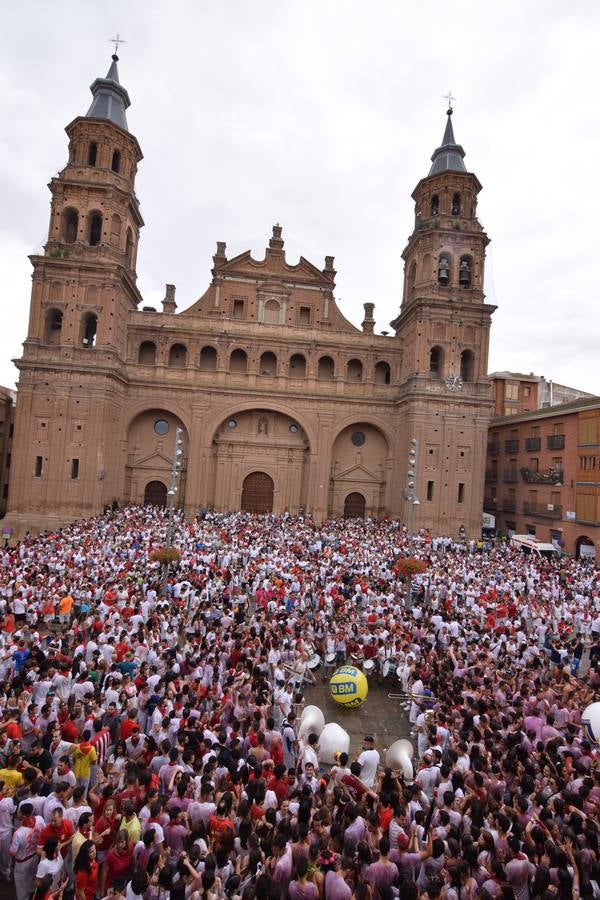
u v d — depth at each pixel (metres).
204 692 13.27
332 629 19.25
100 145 44.22
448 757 10.27
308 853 7.11
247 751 10.79
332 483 50.72
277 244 51.84
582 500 42.12
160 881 6.50
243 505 50.03
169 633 17.02
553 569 32.84
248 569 25.92
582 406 42.28
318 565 28.09
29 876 7.77
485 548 41.91
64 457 41.84
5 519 40.88
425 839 8.23
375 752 10.55
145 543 30.78
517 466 52.03
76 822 8.11
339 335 51.03
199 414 47.94
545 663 17.33
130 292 48.66
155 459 48.75
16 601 18.44
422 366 46.44
